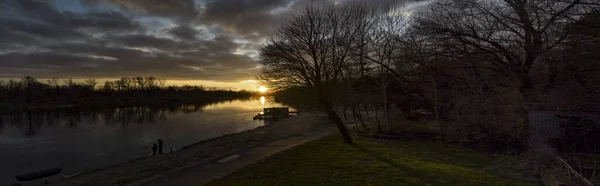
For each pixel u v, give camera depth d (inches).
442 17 631.8
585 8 349.4
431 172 374.0
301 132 1131.3
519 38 509.0
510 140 529.7
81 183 550.0
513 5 478.0
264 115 2352.4
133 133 1571.1
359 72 877.2
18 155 1068.5
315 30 678.5
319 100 664.4
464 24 587.5
